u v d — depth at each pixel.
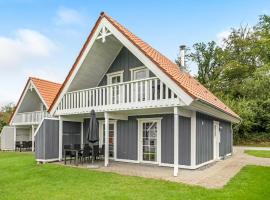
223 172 10.73
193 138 11.47
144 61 10.89
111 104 12.14
